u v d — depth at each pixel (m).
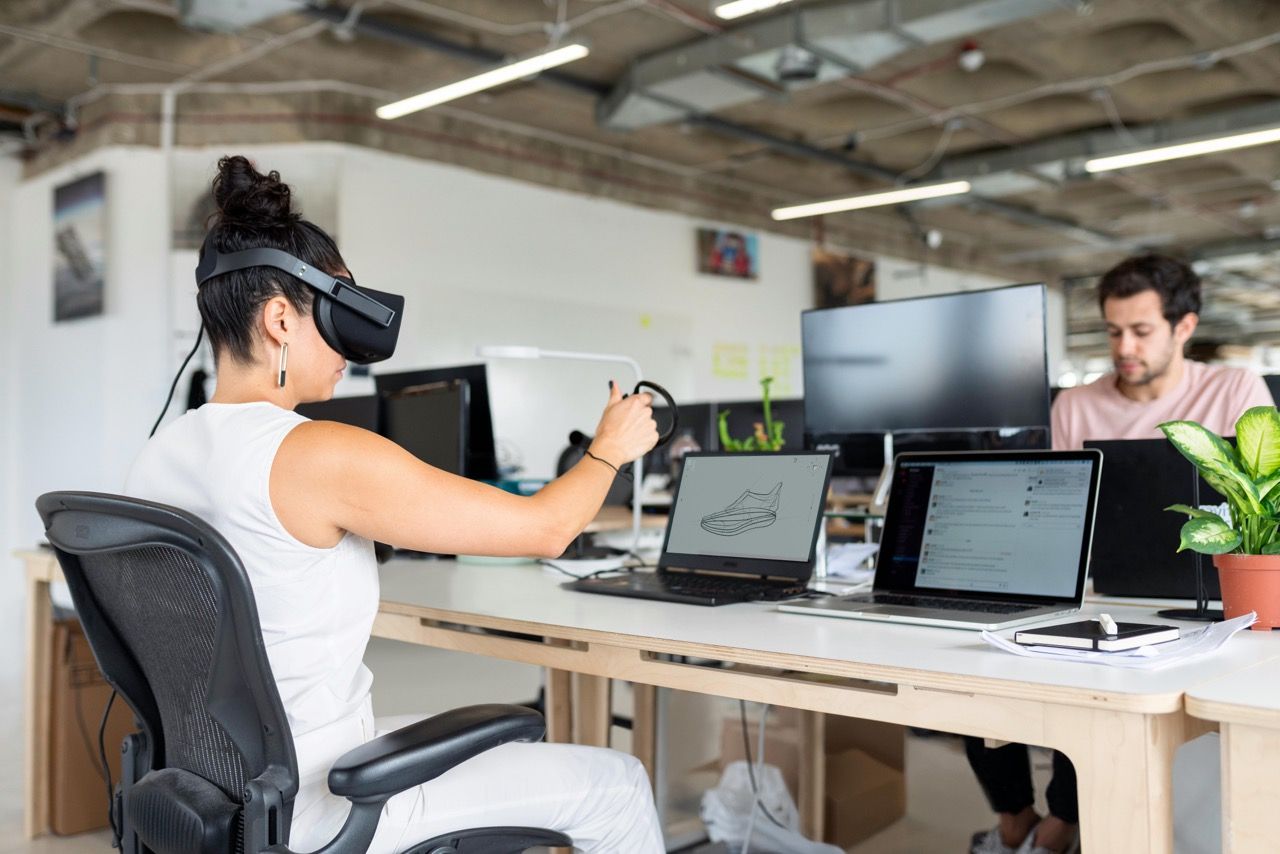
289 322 1.26
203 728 1.20
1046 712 1.12
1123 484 1.77
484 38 6.04
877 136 7.99
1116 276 2.46
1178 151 7.04
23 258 7.00
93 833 2.88
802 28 5.43
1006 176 8.29
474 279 7.20
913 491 1.82
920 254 11.09
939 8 5.02
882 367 2.19
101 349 6.32
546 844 1.32
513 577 2.33
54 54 5.82
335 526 1.19
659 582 1.98
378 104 6.73
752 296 9.29
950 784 3.10
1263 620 1.44
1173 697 1.05
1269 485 1.41
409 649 5.40
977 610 1.56
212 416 1.23
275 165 6.41
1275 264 12.55
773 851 2.36
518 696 4.41
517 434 7.42
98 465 6.30
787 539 1.95
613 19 5.69
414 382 3.35
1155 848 1.05
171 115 6.31
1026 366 2.00
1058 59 6.40
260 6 4.87
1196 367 2.56
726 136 7.95
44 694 2.87
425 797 1.23
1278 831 1.00
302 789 1.17
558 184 7.75
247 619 1.06
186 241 6.28
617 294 8.15
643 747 2.35
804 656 1.31
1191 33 5.93
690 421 4.01
